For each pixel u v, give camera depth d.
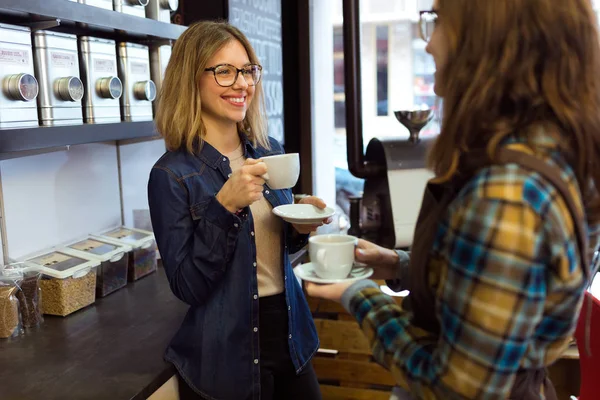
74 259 1.81
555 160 0.77
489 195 0.75
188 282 1.35
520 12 0.78
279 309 1.54
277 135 2.95
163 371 1.36
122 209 2.24
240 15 2.45
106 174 2.14
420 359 0.85
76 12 1.47
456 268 0.77
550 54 0.78
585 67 0.79
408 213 2.34
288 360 1.56
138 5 1.79
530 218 0.73
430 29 1.42
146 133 1.86
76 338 1.55
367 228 2.66
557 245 0.74
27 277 1.64
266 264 1.53
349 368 2.48
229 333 1.43
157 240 1.41
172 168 1.40
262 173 1.30
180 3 2.39
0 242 1.71
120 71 1.80
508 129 0.78
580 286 0.79
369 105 3.62
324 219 1.40
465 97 0.81
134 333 1.58
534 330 0.79
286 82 3.07
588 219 0.85
